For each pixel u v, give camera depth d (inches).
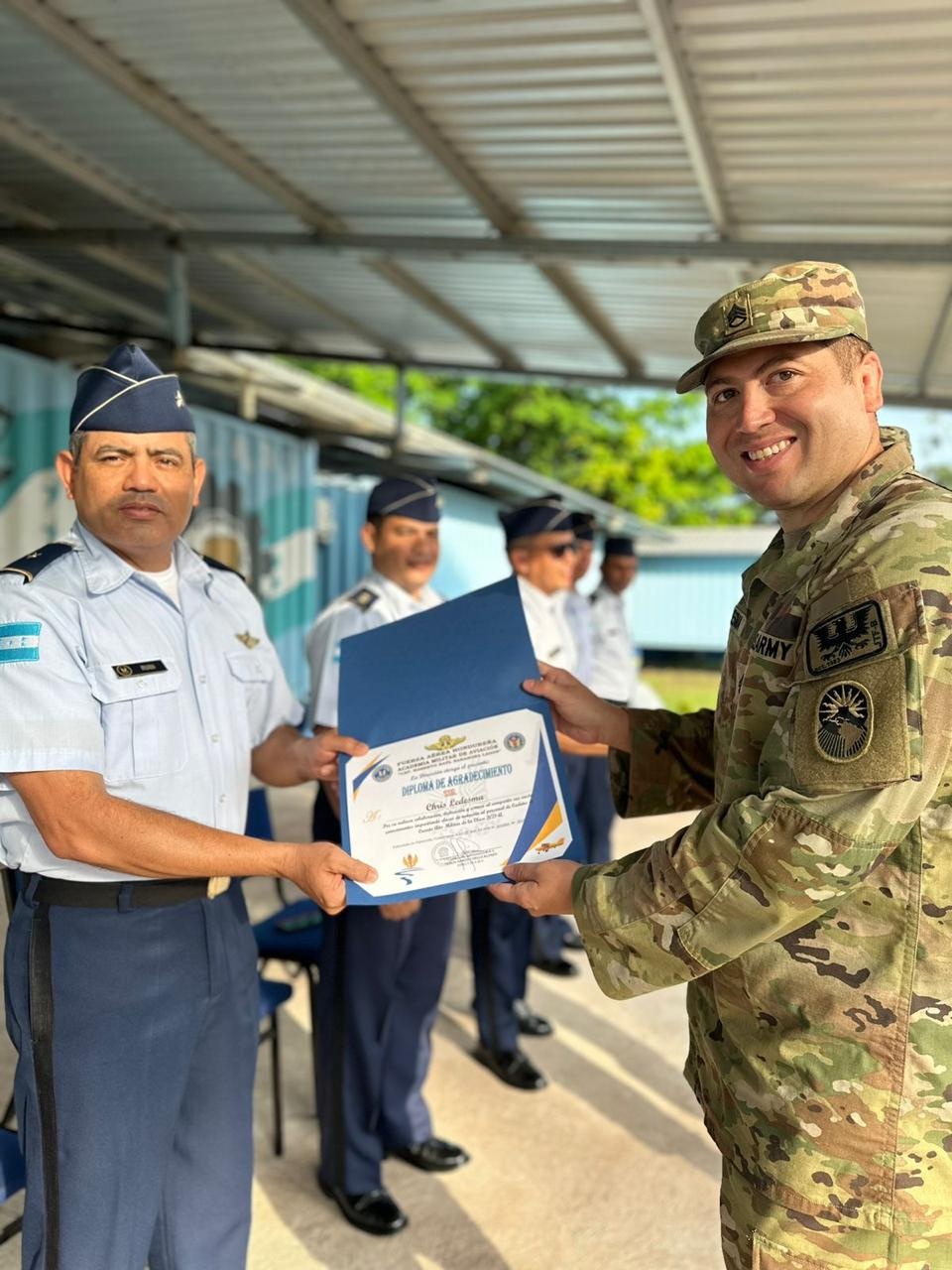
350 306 268.2
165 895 70.7
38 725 65.3
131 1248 69.1
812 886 50.4
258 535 276.2
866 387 58.8
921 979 52.3
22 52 151.2
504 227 199.5
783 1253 55.5
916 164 160.7
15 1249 95.2
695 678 888.3
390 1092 116.2
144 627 72.5
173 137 178.4
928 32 124.4
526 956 143.7
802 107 145.6
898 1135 52.8
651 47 131.2
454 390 995.3
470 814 71.4
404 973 115.1
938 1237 53.2
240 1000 75.8
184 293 227.3
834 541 56.9
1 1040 130.9
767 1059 56.1
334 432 347.6
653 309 241.6
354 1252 100.3
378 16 130.3
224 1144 75.6
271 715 86.4
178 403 72.4
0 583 68.5
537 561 150.8
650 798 77.0
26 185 206.8
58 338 292.2
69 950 68.1
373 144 172.4
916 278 203.2
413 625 77.9
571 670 155.5
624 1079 140.2
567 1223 106.5
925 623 49.6
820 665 52.3
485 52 137.8
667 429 1100.5
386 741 74.4
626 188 178.1
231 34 140.2
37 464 203.9
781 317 56.2
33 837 69.1
